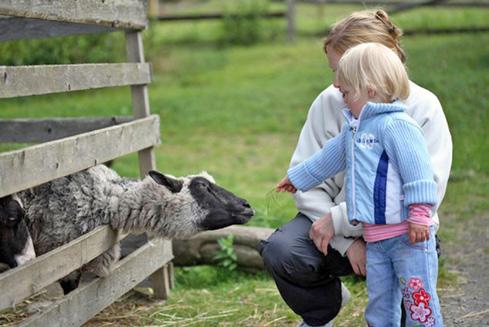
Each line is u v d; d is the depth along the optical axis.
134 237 6.46
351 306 5.97
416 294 4.06
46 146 4.51
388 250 4.12
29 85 4.51
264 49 23.00
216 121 14.82
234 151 12.80
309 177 4.39
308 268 4.49
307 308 4.67
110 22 5.57
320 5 25.73
